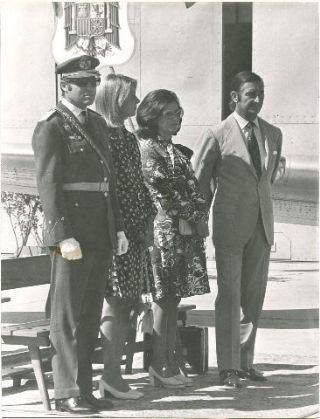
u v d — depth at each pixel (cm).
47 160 443
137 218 481
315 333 648
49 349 505
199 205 503
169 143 505
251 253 531
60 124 451
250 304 538
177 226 498
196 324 701
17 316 727
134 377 542
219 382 528
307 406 469
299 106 863
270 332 654
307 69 857
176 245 498
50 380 538
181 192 499
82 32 751
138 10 827
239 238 519
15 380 527
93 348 468
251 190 522
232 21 877
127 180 481
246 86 522
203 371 552
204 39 865
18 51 916
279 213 896
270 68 866
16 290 888
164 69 862
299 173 876
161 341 509
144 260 497
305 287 801
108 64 754
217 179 532
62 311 452
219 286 522
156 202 493
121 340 487
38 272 535
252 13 866
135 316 507
